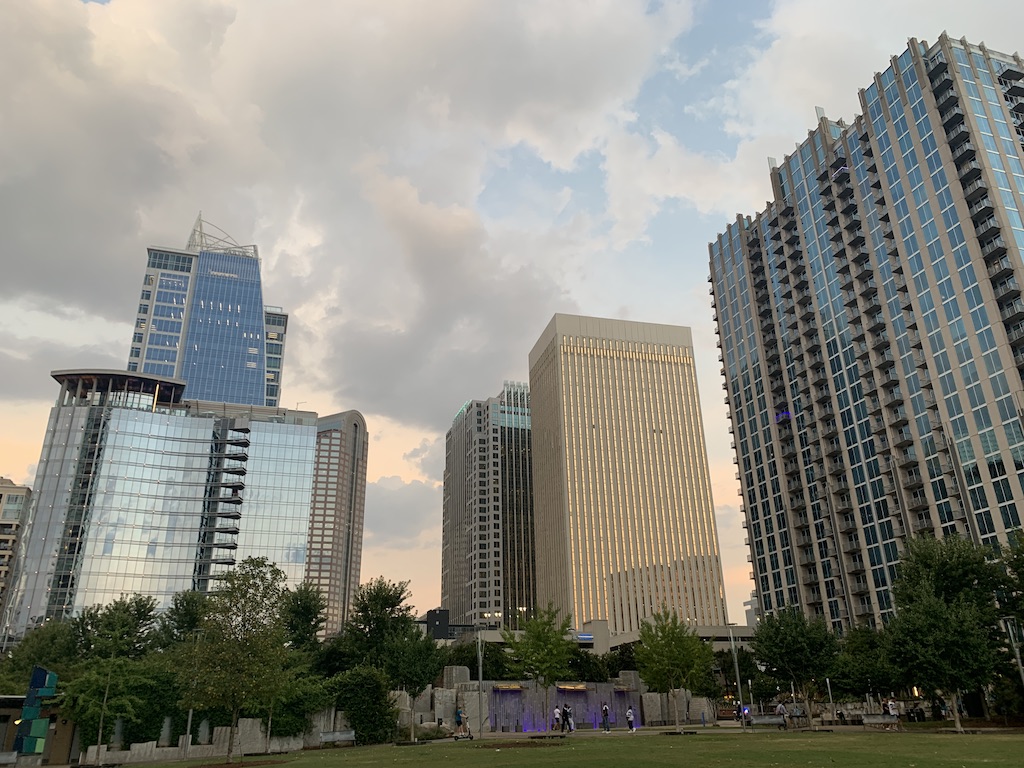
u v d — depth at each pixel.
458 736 51.00
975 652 42.12
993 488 87.75
